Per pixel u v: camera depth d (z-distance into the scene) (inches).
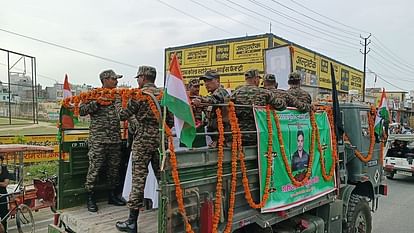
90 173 186.1
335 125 225.8
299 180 184.1
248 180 153.5
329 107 223.8
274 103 167.8
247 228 161.8
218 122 144.0
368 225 260.7
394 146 586.6
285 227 184.9
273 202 163.3
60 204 183.3
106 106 190.4
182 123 127.1
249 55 602.5
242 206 150.9
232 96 174.7
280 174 169.8
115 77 189.0
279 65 334.3
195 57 671.8
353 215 240.5
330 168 215.2
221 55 636.7
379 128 277.0
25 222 299.1
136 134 159.5
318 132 203.2
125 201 194.9
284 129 174.7
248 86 173.2
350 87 945.5
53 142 523.5
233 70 621.0
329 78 781.3
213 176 138.6
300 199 183.3
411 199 442.3
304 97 211.6
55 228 176.1
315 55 708.0
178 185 121.3
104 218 170.2
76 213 178.1
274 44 587.5
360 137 253.8
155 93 153.1
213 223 131.1
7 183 276.4
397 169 573.6
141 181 155.0
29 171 425.1
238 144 147.7
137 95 145.8
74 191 188.5
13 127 670.5
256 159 160.2
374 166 271.9
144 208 184.4
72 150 188.9
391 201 429.7
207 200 132.4
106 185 196.5
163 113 125.8
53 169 442.6
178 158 124.7
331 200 213.5
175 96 125.3
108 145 189.6
